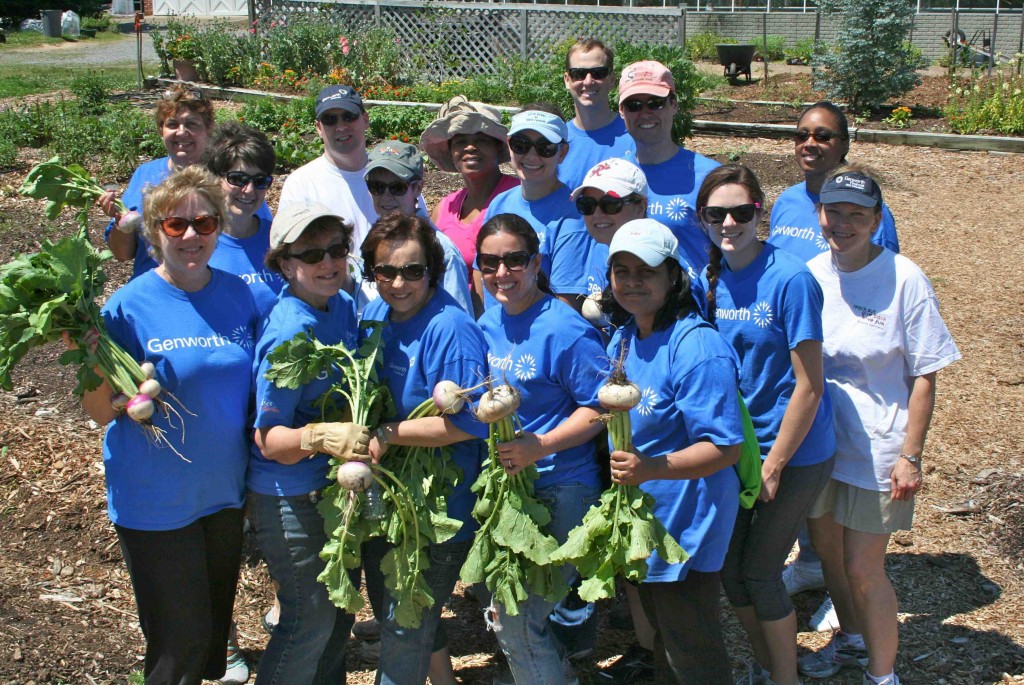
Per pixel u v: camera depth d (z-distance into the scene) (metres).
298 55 17.11
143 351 3.45
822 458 3.80
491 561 3.58
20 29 32.94
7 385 3.40
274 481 3.56
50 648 4.21
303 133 13.07
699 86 14.62
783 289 3.68
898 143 13.85
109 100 16.30
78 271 3.31
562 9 17.45
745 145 13.62
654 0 25.47
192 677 3.62
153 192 3.43
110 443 3.49
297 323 3.55
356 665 4.47
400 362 3.64
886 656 4.00
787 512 3.81
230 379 3.53
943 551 5.25
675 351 3.42
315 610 3.62
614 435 3.30
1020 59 16.27
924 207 11.03
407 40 18.19
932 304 3.88
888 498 3.92
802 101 16.38
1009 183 11.84
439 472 3.62
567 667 4.11
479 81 15.97
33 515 5.38
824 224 3.91
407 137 13.48
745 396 3.81
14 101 16.38
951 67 18.41
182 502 3.47
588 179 4.18
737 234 3.67
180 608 3.53
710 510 3.49
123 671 4.14
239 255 4.27
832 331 4.00
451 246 4.28
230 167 4.17
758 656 4.11
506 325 3.69
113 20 35.38
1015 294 8.67
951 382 7.21
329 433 3.35
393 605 3.63
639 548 3.27
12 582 4.76
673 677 3.72
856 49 15.29
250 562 5.18
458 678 4.35
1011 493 5.70
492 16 17.72
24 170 11.55
